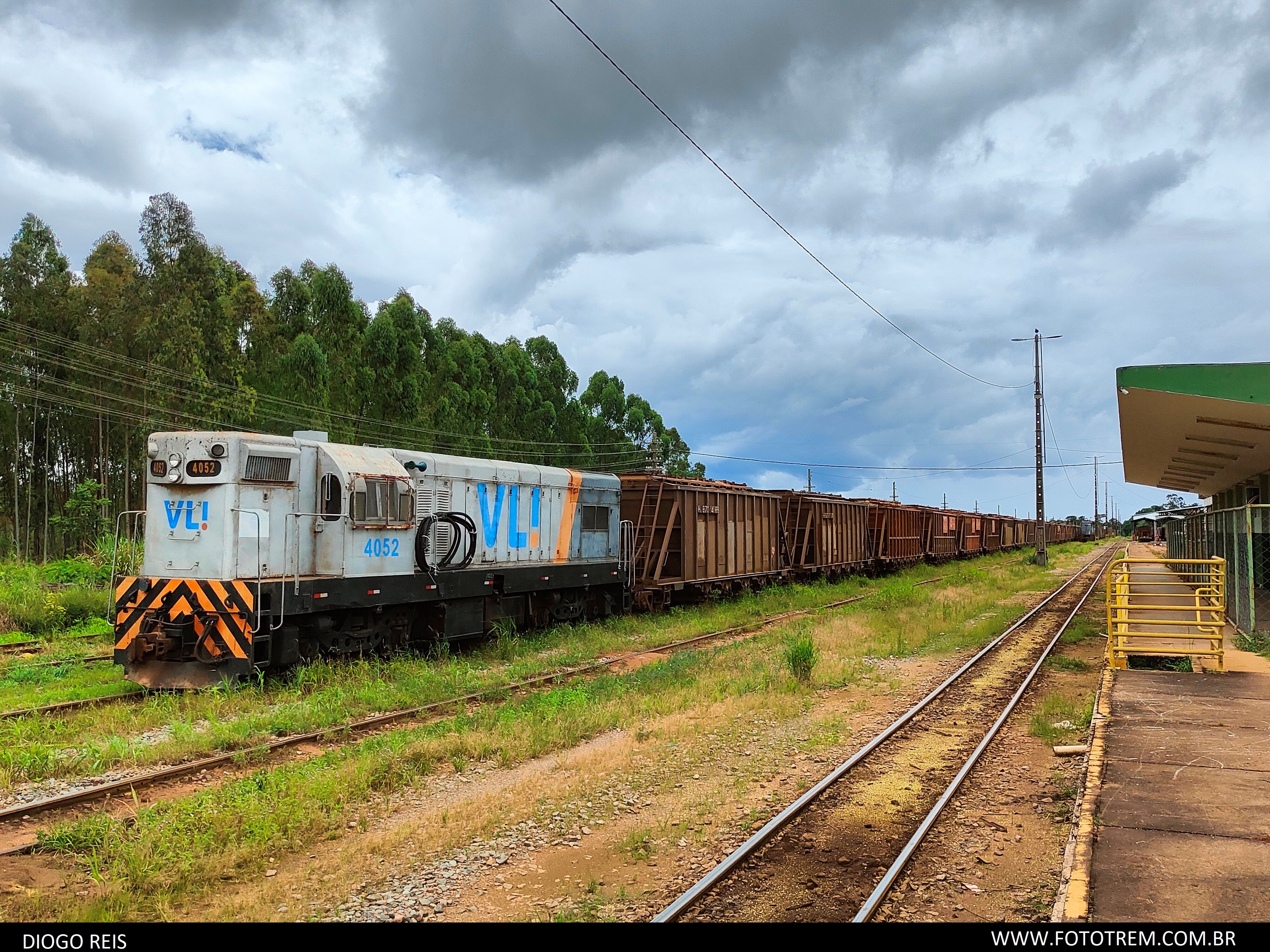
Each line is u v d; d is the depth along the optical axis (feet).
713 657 47.24
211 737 28.63
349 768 25.75
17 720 30.42
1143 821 19.21
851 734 31.58
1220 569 39.09
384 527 43.42
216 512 37.60
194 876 18.78
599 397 195.42
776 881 18.69
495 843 20.80
